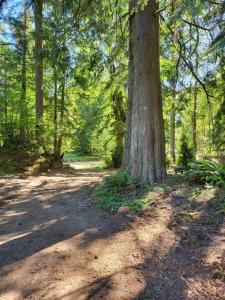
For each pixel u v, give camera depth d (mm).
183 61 9703
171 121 16016
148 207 5410
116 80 9836
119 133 17094
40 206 6383
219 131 9766
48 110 18547
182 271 3471
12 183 9336
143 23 6949
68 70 9797
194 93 10992
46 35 9211
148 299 3012
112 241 4293
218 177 5691
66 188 8133
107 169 16922
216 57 8500
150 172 6738
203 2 4277
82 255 3887
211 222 4469
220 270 3354
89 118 18453
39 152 14414
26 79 17500
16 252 4047
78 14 7918
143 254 3908
